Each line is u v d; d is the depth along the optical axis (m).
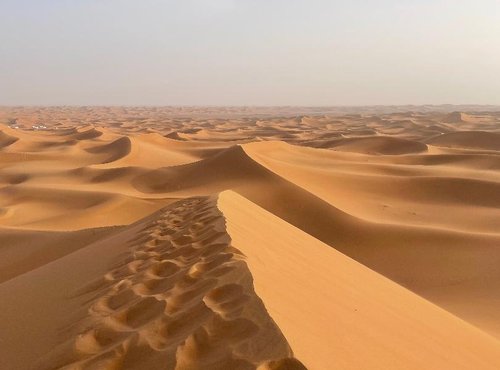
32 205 35.34
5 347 5.30
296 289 5.66
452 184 36.44
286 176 35.97
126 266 7.22
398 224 24.95
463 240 22.14
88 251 10.45
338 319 5.15
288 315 4.49
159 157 66.06
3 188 40.12
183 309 4.73
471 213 31.64
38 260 17.44
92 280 7.16
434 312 8.43
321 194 33.09
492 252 20.56
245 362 3.57
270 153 49.50
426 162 54.16
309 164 47.62
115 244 9.90
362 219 25.80
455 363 5.47
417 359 4.97
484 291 16.75
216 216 9.20
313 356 3.75
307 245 10.09
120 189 40.03
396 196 35.84
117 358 4.14
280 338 3.81
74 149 71.06
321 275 7.28
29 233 21.73
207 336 4.09
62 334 5.09
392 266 20.92
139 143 69.75
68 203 35.34
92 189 39.25
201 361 3.80
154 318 4.71
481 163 51.06
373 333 5.21
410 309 7.63
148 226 10.51
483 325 11.90
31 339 5.31
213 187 35.62
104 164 55.72
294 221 27.41
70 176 48.00
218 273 5.46
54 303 6.57
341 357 4.02
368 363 4.19
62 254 17.38
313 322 4.65
